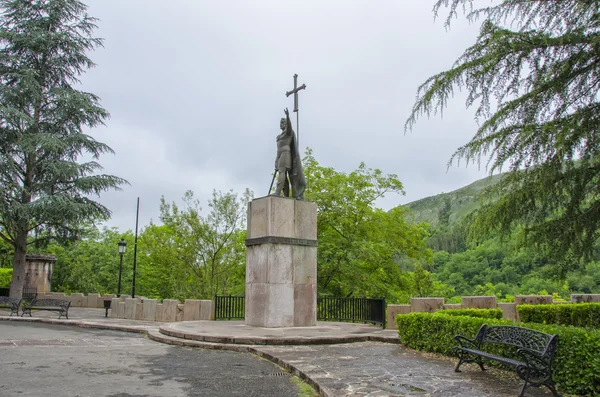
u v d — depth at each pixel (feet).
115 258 140.26
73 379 25.55
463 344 30.25
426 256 97.66
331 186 85.51
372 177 89.51
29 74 80.12
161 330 44.83
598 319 51.93
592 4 27.09
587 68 27.50
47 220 80.02
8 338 42.50
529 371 21.11
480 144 30.09
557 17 27.94
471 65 29.60
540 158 28.78
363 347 36.37
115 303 65.87
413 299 48.37
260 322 45.75
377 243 83.87
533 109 28.68
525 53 28.27
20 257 80.38
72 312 73.87
